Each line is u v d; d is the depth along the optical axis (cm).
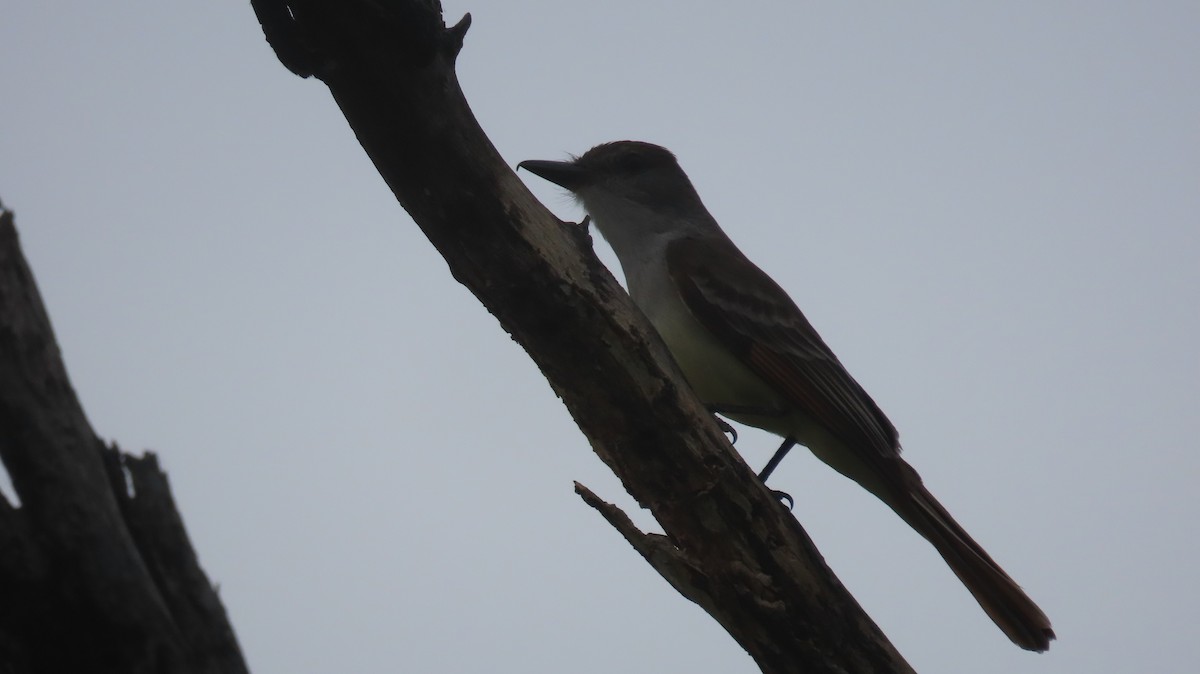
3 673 561
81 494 567
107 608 561
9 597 558
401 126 812
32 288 584
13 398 564
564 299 862
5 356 568
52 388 575
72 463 569
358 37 775
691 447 884
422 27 771
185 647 573
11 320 570
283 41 792
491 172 840
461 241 857
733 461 888
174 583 585
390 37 776
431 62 793
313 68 798
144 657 563
